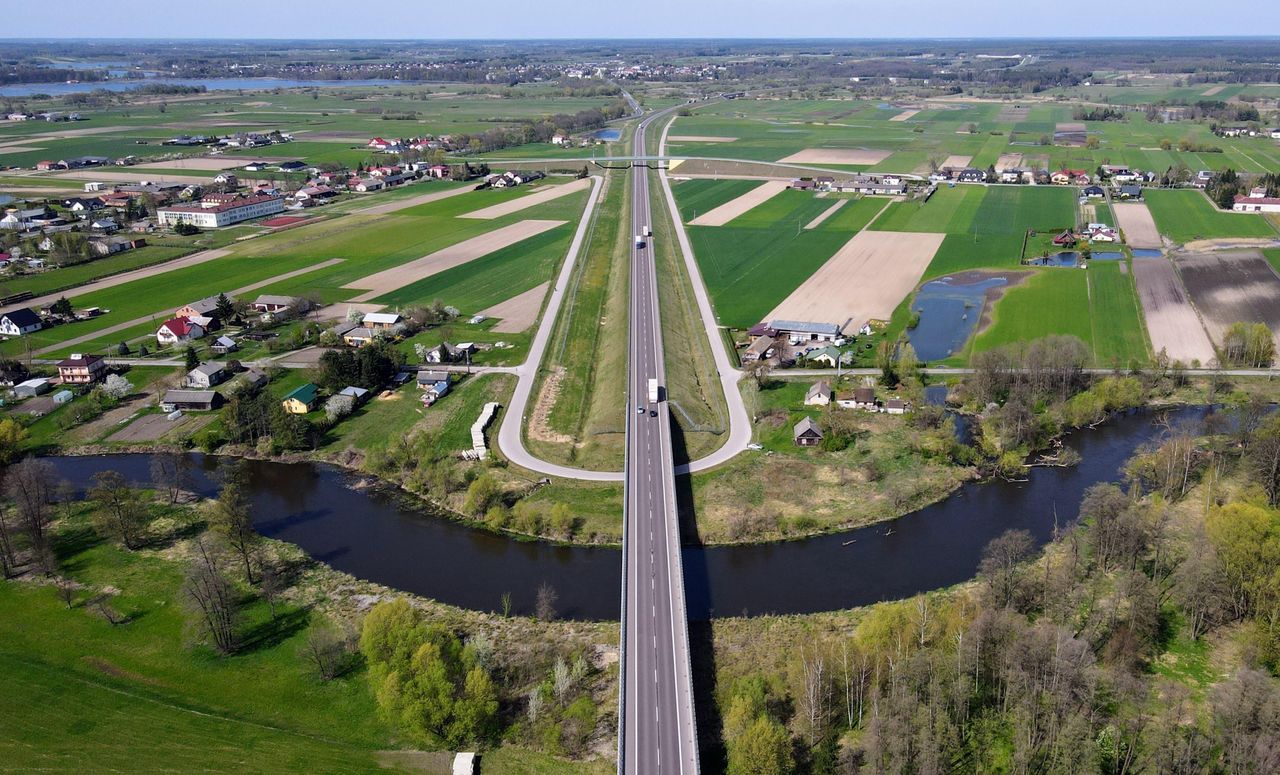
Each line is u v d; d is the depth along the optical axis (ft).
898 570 401.90
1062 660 299.38
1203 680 320.09
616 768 291.99
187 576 372.17
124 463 516.32
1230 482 458.09
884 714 285.84
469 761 292.81
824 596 383.04
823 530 435.53
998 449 499.10
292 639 359.66
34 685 332.19
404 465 501.15
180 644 356.59
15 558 416.46
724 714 309.01
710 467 490.49
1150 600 341.41
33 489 428.56
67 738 305.73
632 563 384.68
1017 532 396.57
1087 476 485.97
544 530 436.35
